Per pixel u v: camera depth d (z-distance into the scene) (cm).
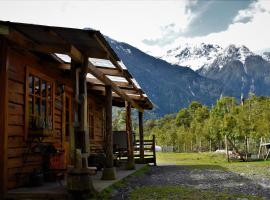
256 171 1752
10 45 834
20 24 745
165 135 6000
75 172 800
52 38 817
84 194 807
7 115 823
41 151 1001
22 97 981
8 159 884
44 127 1059
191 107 9306
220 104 5138
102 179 1176
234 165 2222
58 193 803
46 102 1157
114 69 1118
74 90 853
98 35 760
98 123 2027
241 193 977
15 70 944
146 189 1056
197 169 1917
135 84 1379
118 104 2220
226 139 2783
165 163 2558
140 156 2236
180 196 916
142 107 2189
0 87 816
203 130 4931
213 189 1062
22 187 912
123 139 2080
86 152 840
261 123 3022
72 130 857
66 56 1088
